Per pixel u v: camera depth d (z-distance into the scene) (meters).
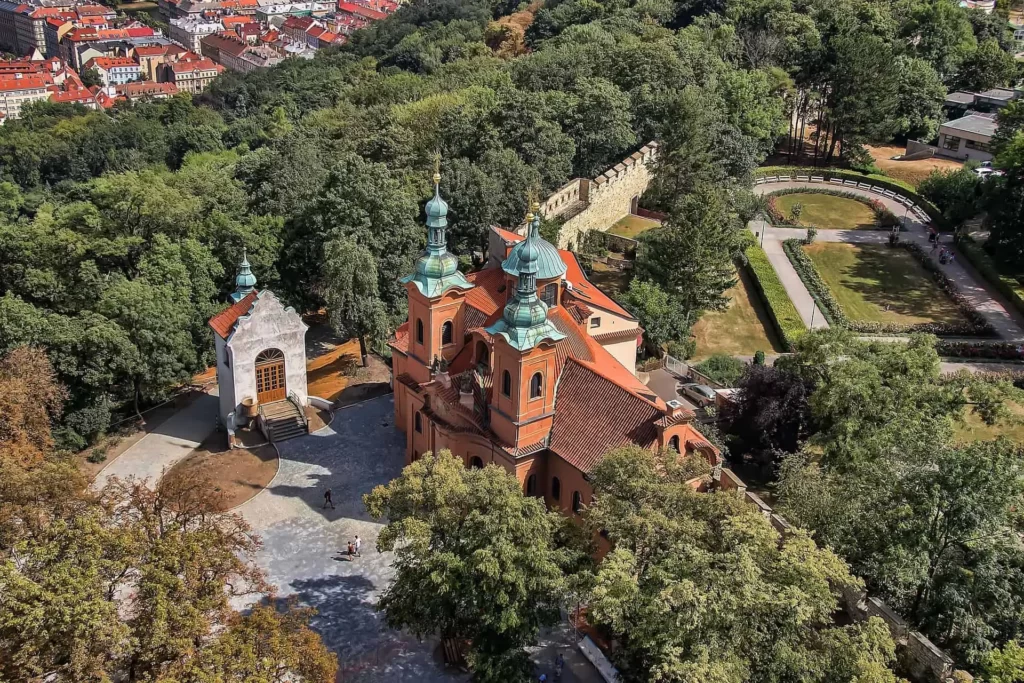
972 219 134.12
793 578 44.53
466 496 51.62
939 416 65.25
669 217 104.25
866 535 54.19
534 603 50.94
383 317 96.00
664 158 126.88
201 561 46.59
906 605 53.56
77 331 79.25
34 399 70.75
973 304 110.12
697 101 122.81
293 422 83.38
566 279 81.56
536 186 104.38
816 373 76.00
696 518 49.59
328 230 100.44
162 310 85.50
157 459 79.62
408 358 77.00
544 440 66.50
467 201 106.50
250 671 43.41
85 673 40.88
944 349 98.62
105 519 48.81
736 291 113.50
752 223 133.38
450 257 73.25
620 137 126.75
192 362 89.06
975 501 50.78
